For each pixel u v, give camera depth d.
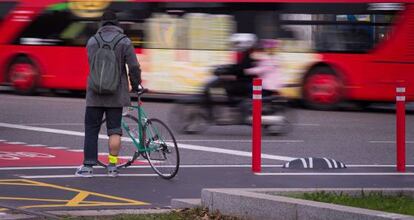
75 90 40.47
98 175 18.09
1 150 22.42
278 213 12.15
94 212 13.59
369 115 34.06
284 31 36.00
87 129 17.80
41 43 40.19
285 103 26.78
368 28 34.94
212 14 36.91
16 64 40.81
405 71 34.50
